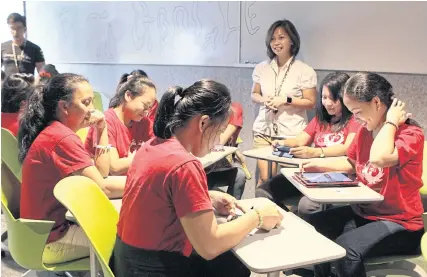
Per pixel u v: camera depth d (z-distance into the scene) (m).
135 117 2.54
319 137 2.94
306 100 3.42
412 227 1.95
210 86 1.42
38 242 1.79
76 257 1.94
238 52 4.05
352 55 3.40
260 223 1.53
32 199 1.91
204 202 1.35
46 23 5.83
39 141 1.88
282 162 2.64
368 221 2.08
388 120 1.99
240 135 4.19
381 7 3.20
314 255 1.40
